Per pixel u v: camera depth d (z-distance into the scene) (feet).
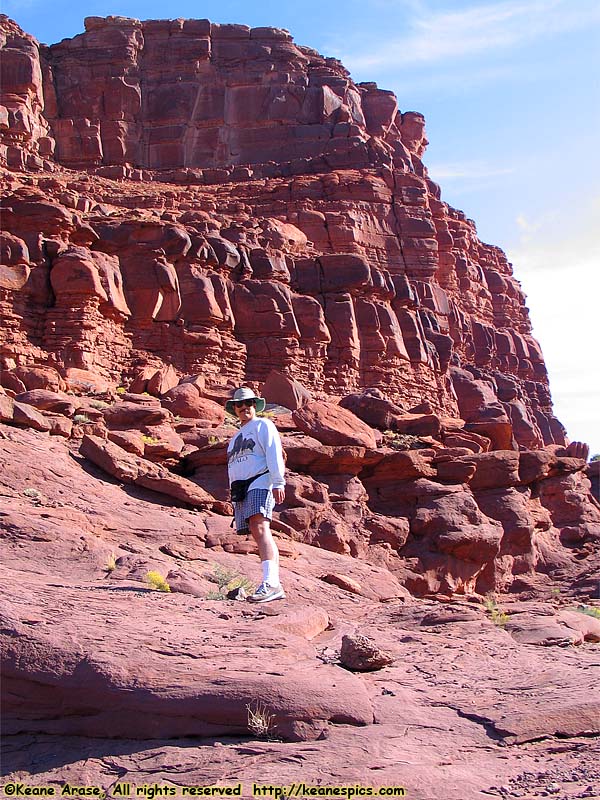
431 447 72.33
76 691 19.25
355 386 113.29
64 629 20.49
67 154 167.22
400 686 21.20
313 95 172.35
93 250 98.12
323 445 61.98
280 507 55.88
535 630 28.60
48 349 89.20
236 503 27.32
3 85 160.04
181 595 25.90
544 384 189.16
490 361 175.42
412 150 189.78
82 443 48.96
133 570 30.30
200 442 61.87
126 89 171.32
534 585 66.08
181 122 171.01
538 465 72.84
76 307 90.33
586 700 19.93
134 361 94.84
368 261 127.13
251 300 105.19
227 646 20.85
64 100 170.91
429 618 29.78
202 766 17.69
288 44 179.42
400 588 45.01
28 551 31.30
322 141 166.81
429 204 165.89
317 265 117.39
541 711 19.48
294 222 138.31
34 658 19.67
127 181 161.17
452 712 19.88
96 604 22.66
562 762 18.02
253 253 111.24
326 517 57.16
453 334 162.81
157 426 59.57
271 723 18.69
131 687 19.07
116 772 17.85
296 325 106.83
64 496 41.50
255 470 27.09
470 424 82.02
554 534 72.23
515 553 66.54
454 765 17.67
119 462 47.75
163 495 48.03
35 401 56.90
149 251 99.25
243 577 34.71
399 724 19.15
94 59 173.47
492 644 25.81
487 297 188.03
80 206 107.14
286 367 104.12
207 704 18.84
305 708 18.90
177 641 20.68
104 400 76.74
